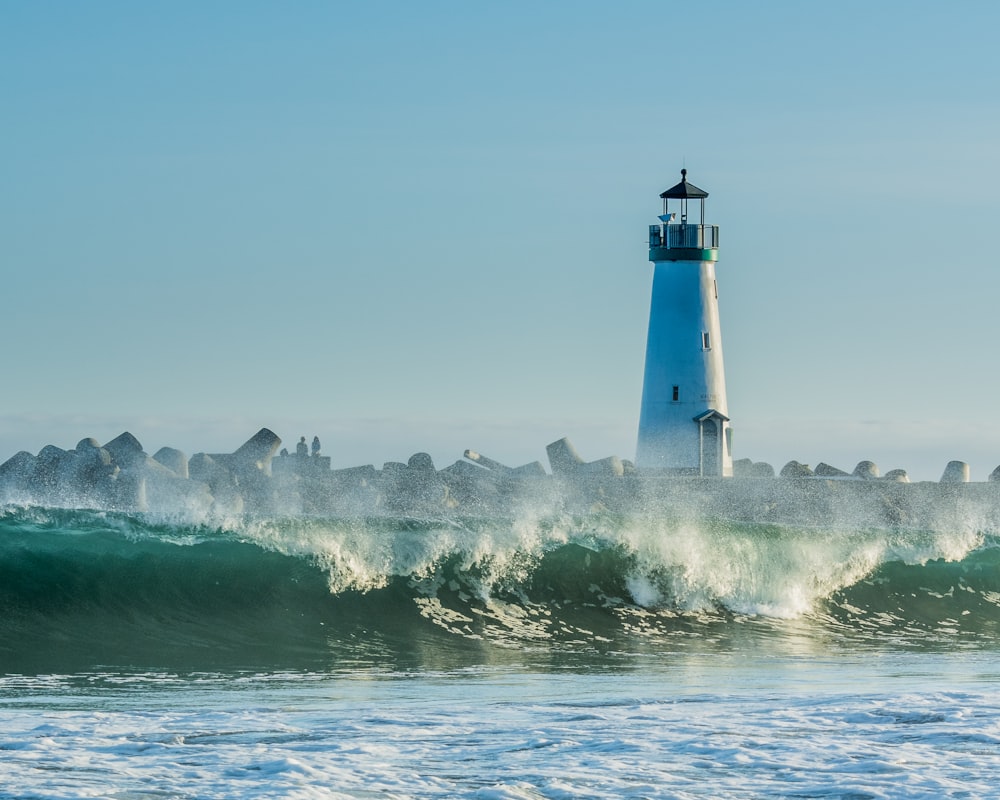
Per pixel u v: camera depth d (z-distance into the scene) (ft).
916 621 197.06
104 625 145.89
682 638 168.96
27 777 71.41
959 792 71.20
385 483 306.76
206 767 74.59
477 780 72.90
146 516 166.71
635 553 185.37
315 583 160.76
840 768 76.23
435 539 173.58
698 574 189.47
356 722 90.89
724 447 360.89
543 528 185.16
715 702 102.78
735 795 70.49
